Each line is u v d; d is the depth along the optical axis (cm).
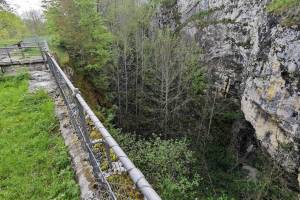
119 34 2438
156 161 1204
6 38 3288
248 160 1881
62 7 1852
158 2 3488
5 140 606
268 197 1412
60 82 729
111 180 314
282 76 1322
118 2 2988
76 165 453
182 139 1889
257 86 1580
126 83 2083
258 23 1741
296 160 1273
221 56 2295
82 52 1873
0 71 1252
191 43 2552
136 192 288
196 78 2219
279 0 1491
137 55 2241
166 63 1977
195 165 1641
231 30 2167
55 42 2047
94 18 1833
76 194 386
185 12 3064
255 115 1631
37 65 1377
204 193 1409
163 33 2819
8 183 448
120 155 177
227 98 2241
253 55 1739
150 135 1986
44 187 427
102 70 2033
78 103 351
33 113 745
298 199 1334
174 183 1160
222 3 2367
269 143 1503
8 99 885
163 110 1947
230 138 2139
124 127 2034
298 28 1240
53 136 599
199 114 2170
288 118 1277
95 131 466
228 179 1633
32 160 508
